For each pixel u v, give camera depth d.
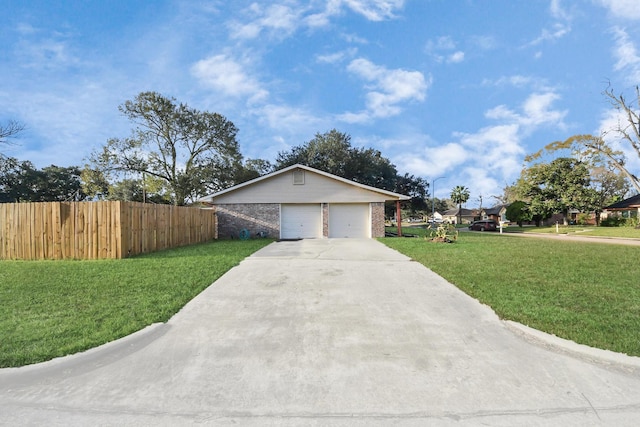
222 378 2.90
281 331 3.94
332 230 18.34
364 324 4.13
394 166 41.47
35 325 3.97
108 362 3.20
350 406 2.49
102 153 26.75
